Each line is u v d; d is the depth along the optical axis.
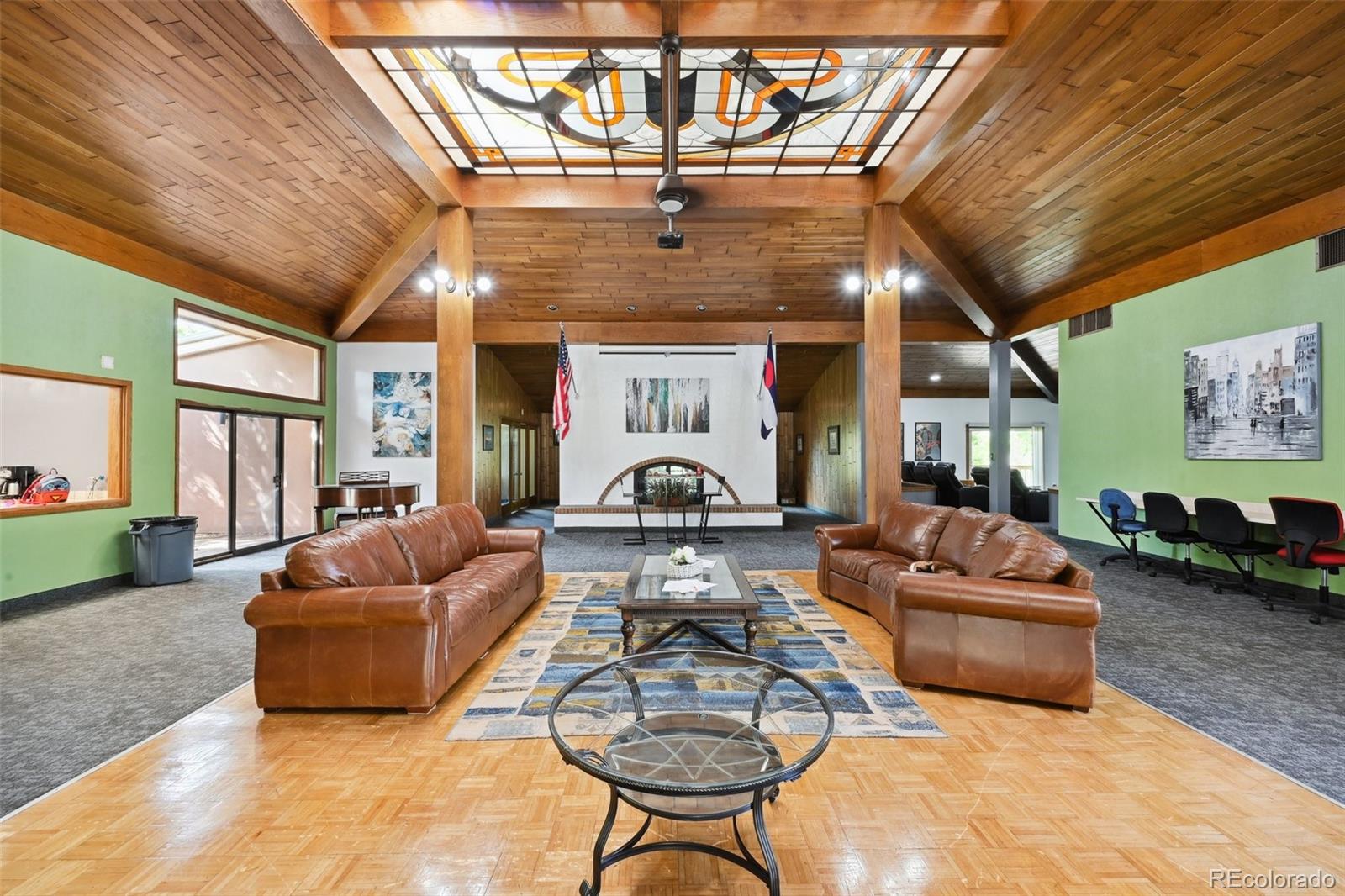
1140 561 5.80
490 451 9.49
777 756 1.69
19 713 2.63
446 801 1.98
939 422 12.02
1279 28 3.20
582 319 8.36
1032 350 9.39
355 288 7.46
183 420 7.10
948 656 2.80
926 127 4.26
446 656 2.71
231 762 2.22
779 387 11.27
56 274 4.53
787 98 4.18
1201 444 5.25
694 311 8.16
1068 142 4.42
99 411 5.24
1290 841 1.76
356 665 2.59
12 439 4.99
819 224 6.31
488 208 5.28
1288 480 4.50
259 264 6.20
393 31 3.17
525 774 2.15
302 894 1.56
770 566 5.93
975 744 2.35
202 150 4.39
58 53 3.41
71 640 3.63
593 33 3.18
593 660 3.28
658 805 1.53
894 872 1.65
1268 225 4.63
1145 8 3.18
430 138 4.60
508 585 3.66
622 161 5.01
